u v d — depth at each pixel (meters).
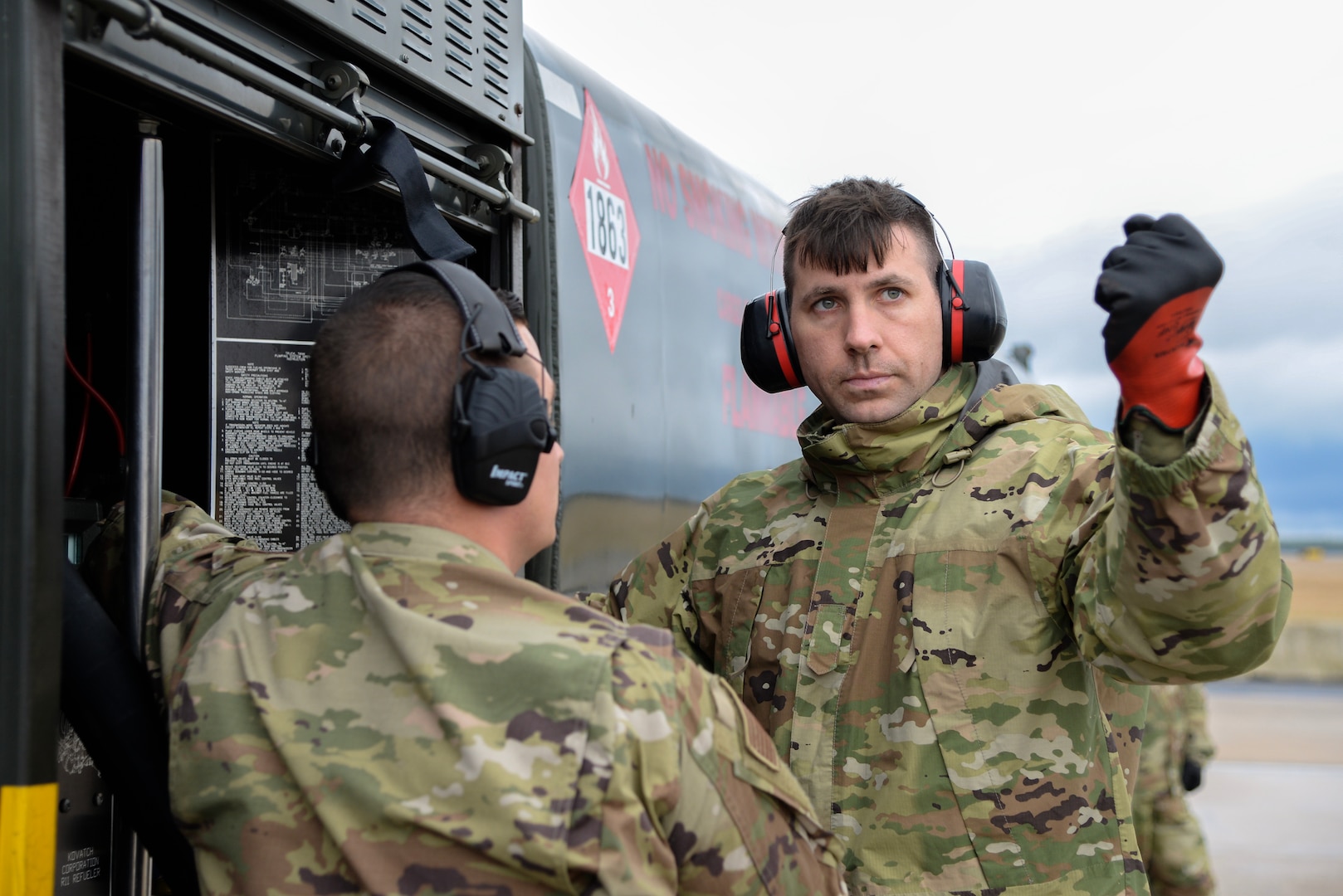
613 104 2.63
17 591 0.80
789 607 1.35
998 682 1.19
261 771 0.85
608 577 2.35
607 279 2.37
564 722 0.81
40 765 0.81
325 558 0.93
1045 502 1.20
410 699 0.83
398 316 0.92
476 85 1.37
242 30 1.02
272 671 0.87
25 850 0.79
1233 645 0.92
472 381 0.91
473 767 0.79
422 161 1.24
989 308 1.30
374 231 1.46
